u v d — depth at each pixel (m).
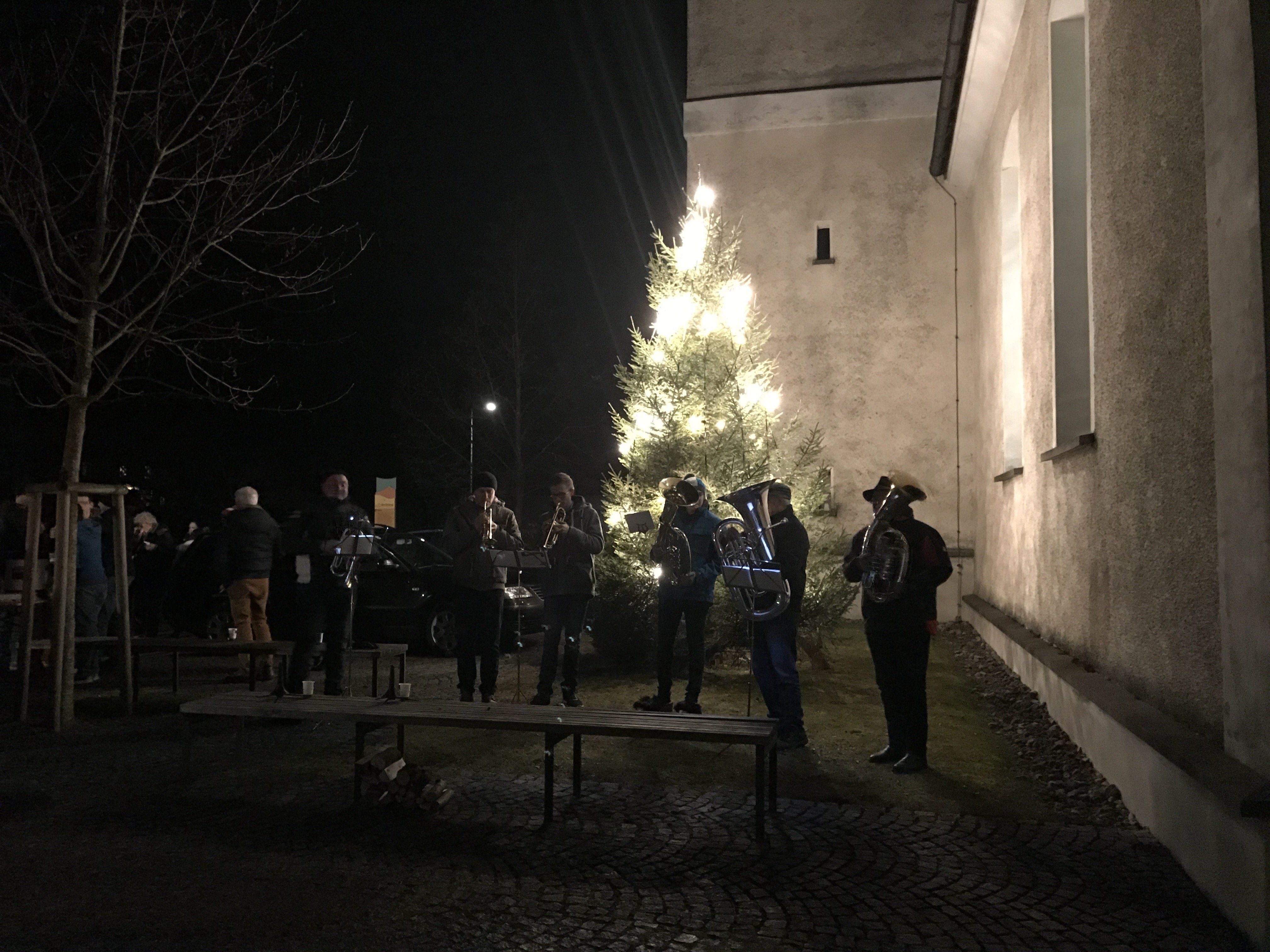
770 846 4.48
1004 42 9.61
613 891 3.95
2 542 9.57
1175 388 4.60
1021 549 9.07
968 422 13.28
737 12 14.32
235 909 3.75
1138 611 5.22
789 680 6.22
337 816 4.91
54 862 4.25
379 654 7.61
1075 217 7.28
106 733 6.88
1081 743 6.07
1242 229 3.66
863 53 13.93
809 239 13.90
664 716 5.01
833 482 13.62
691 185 14.26
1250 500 3.59
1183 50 4.45
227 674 9.73
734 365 9.44
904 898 3.87
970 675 9.20
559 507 7.55
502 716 4.98
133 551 11.96
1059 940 3.50
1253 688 3.57
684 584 7.00
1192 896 3.90
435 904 3.81
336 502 7.38
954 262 13.51
